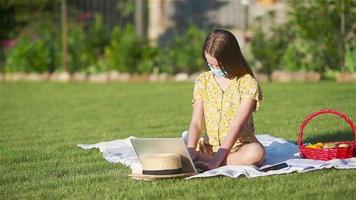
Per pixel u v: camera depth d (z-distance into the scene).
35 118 13.54
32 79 21.91
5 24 25.36
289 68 19.67
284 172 7.93
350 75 18.45
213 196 6.94
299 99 15.03
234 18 25.42
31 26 24.98
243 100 8.33
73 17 25.77
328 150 8.39
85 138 11.04
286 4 22.02
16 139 11.04
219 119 8.50
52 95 17.55
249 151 8.21
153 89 18.36
